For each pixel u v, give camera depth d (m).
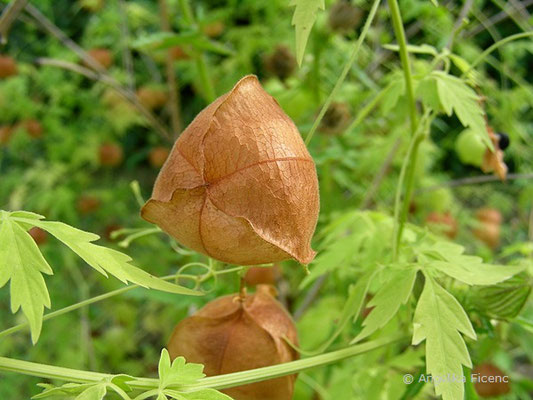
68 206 0.35
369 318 0.12
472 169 0.48
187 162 0.10
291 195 0.10
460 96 0.14
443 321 0.11
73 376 0.09
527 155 0.31
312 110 0.26
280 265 0.22
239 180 0.10
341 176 0.26
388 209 0.26
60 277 0.31
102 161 0.37
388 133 0.28
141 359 0.35
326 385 0.23
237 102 0.10
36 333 0.09
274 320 0.12
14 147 0.36
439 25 0.28
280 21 0.30
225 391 0.12
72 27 0.43
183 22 0.22
